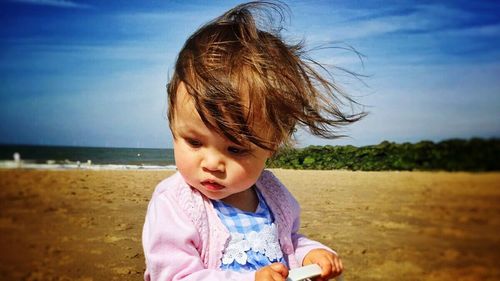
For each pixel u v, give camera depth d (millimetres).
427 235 1506
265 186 549
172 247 455
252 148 454
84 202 1959
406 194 2219
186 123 454
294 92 502
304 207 1886
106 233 1468
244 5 595
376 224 1644
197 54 491
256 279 406
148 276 469
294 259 527
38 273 1106
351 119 607
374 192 2266
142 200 2012
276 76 494
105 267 1162
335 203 1980
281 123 475
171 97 481
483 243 1441
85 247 1316
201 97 445
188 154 457
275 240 512
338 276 498
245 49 501
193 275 435
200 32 535
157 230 457
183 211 472
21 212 1748
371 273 1175
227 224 493
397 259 1273
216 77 463
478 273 1196
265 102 460
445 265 1250
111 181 2625
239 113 444
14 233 1451
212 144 447
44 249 1296
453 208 1912
